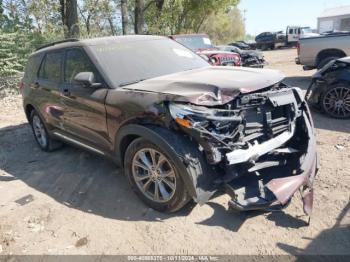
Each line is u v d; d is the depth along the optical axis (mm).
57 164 5277
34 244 3361
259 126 3434
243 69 4145
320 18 33531
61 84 4809
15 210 4023
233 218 3443
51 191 4426
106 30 22938
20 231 3592
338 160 4543
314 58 10898
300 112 3904
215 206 3660
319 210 3451
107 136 4051
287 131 3656
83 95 4254
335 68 6406
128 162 3791
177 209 3527
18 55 12508
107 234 3408
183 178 3213
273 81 3662
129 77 4090
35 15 17328
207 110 3139
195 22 32969
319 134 5664
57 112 4992
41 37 14203
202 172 3199
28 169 5238
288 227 3242
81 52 4449
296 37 34656
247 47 31703
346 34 10219
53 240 3396
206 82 3451
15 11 16469
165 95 3322
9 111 9266
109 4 21500
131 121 3592
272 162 3523
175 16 28938
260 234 3184
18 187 4637
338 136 5492
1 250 3299
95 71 4148
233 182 3363
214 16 39781
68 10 15422
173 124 3232
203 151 3209
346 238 3033
